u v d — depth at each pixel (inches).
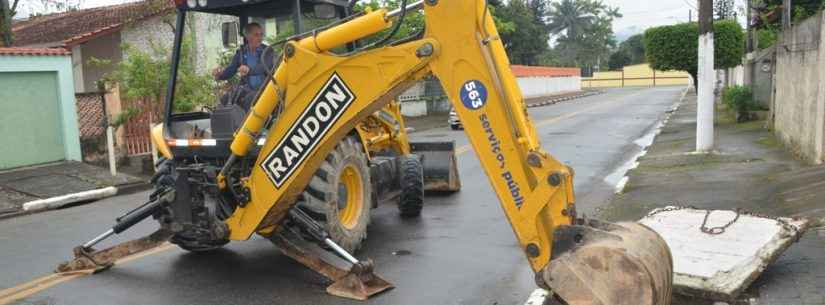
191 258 279.4
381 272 253.6
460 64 180.4
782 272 220.4
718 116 897.5
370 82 200.2
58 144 555.2
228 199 247.9
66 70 554.9
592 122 1016.9
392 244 295.6
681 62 881.5
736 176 404.8
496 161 177.5
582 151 640.4
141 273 259.8
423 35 191.0
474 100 179.2
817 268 220.8
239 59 274.8
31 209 421.7
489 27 182.4
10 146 520.7
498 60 179.9
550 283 155.3
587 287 151.4
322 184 250.5
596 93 2359.7
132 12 936.9
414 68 189.0
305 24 273.0
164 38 933.8
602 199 387.9
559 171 169.3
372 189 314.2
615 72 3425.2
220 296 230.4
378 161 329.4
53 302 228.2
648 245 162.2
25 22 1207.6
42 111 542.3
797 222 241.0
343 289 228.1
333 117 210.1
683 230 244.4
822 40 389.1
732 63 843.4
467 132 180.7
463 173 509.4
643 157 557.6
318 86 210.1
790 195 327.9
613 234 161.3
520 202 174.7
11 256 296.0
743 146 547.8
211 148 252.8
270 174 225.0
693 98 1569.9
